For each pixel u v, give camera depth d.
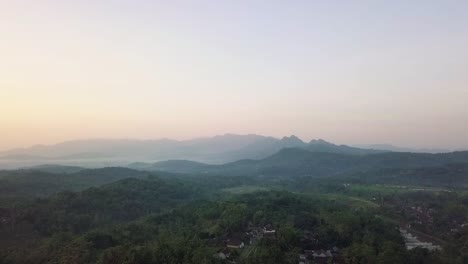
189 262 164.25
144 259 166.50
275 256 174.12
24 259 186.12
